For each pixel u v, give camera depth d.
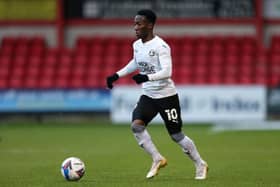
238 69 113.00
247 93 102.50
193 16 117.56
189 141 43.28
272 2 118.25
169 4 117.81
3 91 106.25
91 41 117.88
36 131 92.06
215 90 102.38
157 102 42.44
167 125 42.75
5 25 119.88
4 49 117.69
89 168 52.09
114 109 104.06
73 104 105.44
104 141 77.88
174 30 118.25
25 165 55.22
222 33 118.12
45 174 48.62
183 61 114.00
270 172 49.19
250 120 102.62
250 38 117.25
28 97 105.94
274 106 103.44
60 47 117.88
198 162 43.88
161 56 41.47
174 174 47.72
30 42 118.56
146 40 42.19
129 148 69.69
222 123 102.69
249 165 54.16
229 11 117.38
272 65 113.75
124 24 118.69
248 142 75.88
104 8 118.75
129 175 47.25
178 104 42.91
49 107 105.56
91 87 105.19
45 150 68.31
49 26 119.62
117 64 114.00
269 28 118.56
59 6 118.25
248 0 117.06
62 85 111.69
